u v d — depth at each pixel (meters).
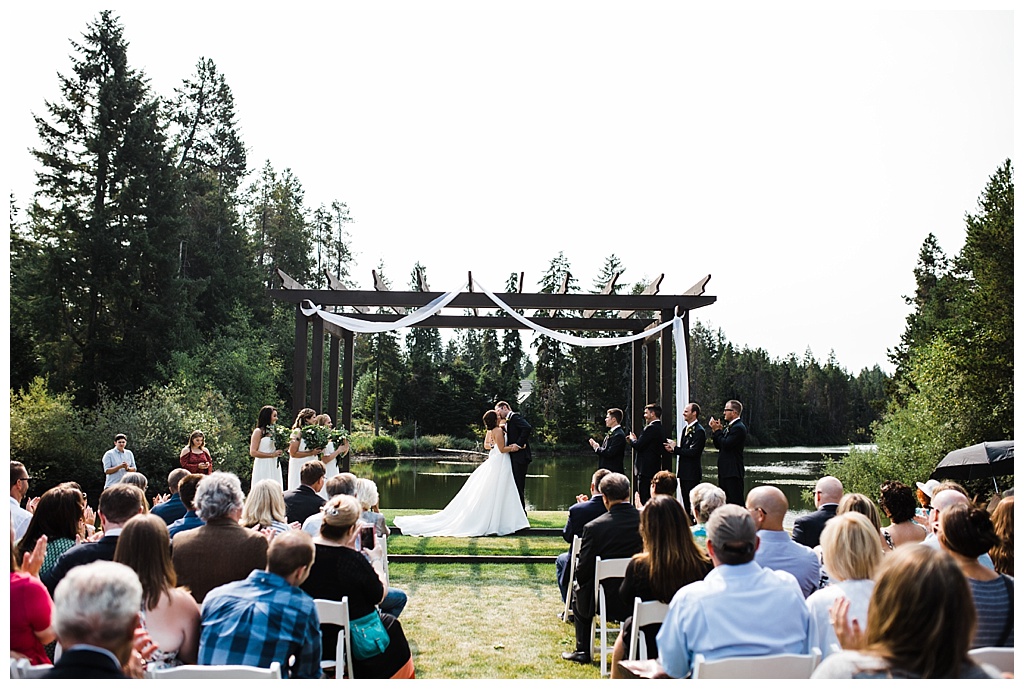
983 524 2.95
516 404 41.47
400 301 9.82
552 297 9.95
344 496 3.72
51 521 4.09
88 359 24.53
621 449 9.55
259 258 36.09
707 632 2.81
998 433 19.73
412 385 41.38
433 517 9.56
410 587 6.70
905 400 24.95
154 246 25.22
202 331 28.41
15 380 21.02
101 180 25.19
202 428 20.56
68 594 2.08
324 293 9.80
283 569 2.94
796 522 4.68
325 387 33.53
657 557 3.52
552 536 9.10
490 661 4.79
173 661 2.94
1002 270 20.45
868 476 21.91
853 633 2.39
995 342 20.03
